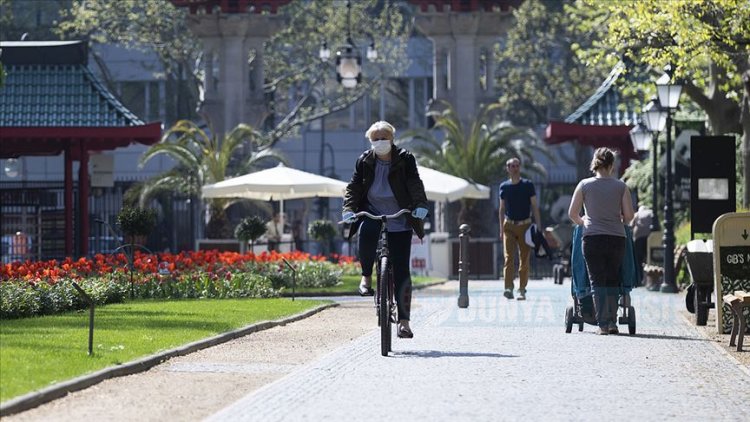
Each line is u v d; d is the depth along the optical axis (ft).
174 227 397.39
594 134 367.66
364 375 105.60
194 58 568.00
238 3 388.37
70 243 336.08
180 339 129.39
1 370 97.35
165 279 214.28
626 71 231.71
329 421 82.94
